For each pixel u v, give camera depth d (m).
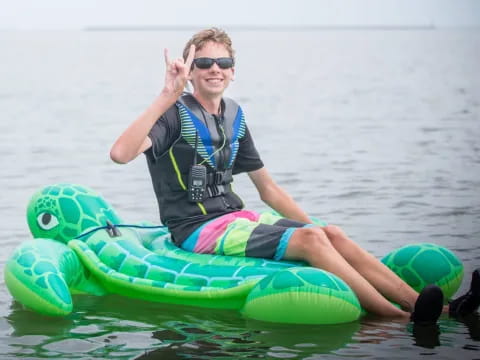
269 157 14.55
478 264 7.54
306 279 5.68
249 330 5.64
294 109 24.52
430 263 6.52
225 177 6.58
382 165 13.41
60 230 6.87
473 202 10.30
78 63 60.94
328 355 5.18
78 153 15.24
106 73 46.88
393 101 26.77
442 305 5.70
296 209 6.86
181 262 6.36
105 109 25.00
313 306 5.64
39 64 58.97
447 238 8.48
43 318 6.03
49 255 6.29
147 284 6.29
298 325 5.70
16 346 5.43
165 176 6.48
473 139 16.75
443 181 11.85
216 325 5.77
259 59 64.31
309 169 13.12
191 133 6.37
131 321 5.93
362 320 5.80
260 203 10.40
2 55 78.69
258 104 26.36
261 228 6.23
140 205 10.40
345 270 5.89
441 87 32.50
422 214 9.62
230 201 6.61
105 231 6.79
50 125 20.42
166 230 7.02
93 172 13.02
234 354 5.21
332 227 6.21
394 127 19.34
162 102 6.08
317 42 122.06
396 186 11.48
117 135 18.31
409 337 5.48
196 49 6.46
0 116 22.72
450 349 5.28
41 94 31.02
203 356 5.19
